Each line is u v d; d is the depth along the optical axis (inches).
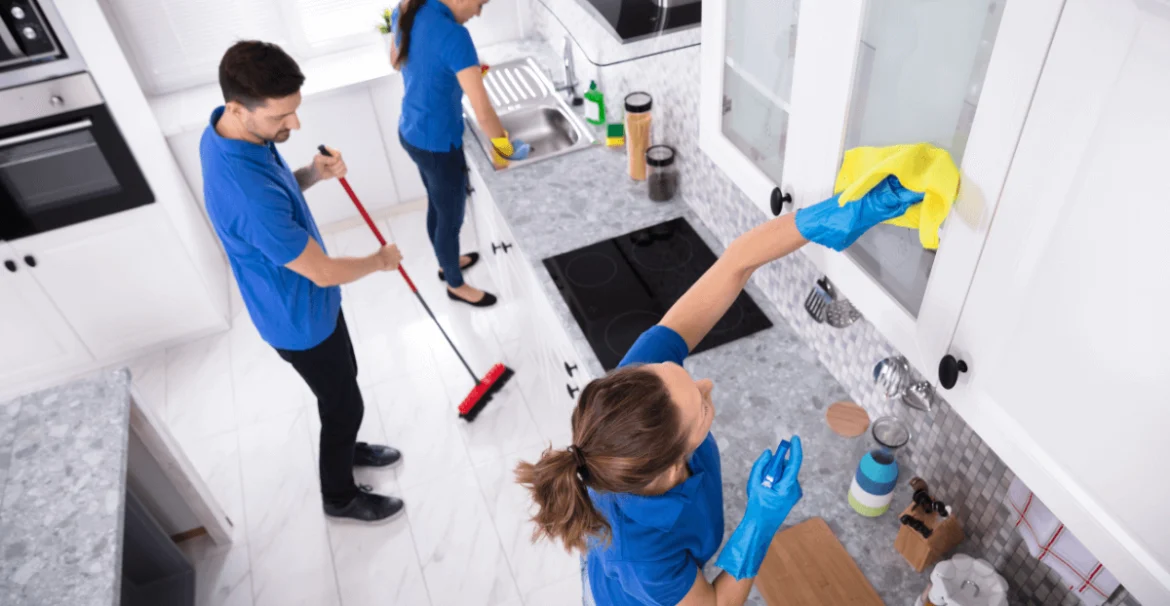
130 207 121.0
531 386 121.0
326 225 155.9
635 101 97.7
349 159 148.6
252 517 107.3
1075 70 28.6
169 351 136.1
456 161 114.1
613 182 104.9
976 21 33.6
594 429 38.7
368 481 109.8
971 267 37.5
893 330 46.8
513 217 100.1
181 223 129.2
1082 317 31.9
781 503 42.5
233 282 149.2
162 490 96.3
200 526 103.0
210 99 137.3
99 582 67.9
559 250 94.3
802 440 71.0
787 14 48.7
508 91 131.0
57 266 121.7
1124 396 31.2
